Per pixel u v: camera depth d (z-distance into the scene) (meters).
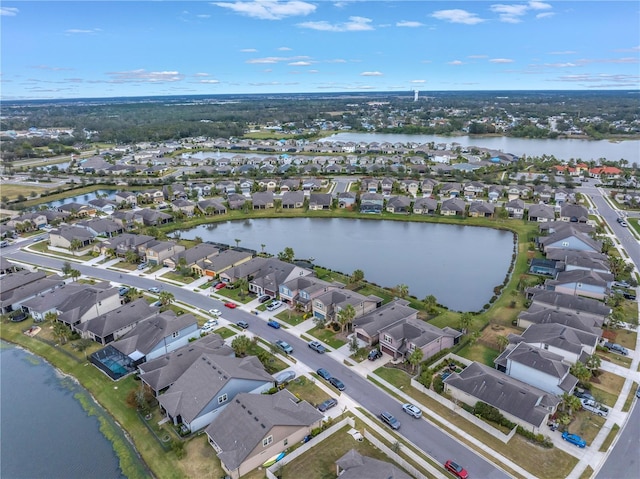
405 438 48.78
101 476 45.97
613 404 53.69
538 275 93.25
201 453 47.47
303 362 63.56
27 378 63.00
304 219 143.25
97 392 58.91
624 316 73.69
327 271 96.38
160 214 136.50
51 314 74.12
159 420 52.91
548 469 44.19
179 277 94.88
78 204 146.50
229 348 64.06
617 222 127.94
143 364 60.28
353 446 48.00
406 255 110.06
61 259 107.06
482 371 55.97
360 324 69.25
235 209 149.38
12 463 47.88
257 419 47.47
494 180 178.38
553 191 157.12
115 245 109.06
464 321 68.69
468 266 102.62
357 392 56.91
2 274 98.19
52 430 52.59
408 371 61.12
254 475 44.47
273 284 83.69
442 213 141.75
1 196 169.50
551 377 54.94
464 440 48.41
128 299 84.06
